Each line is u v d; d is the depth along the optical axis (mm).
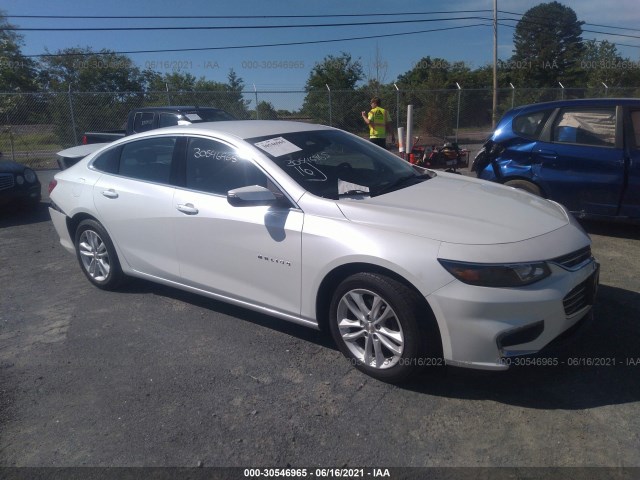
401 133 9672
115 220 4543
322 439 2809
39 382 3453
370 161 4285
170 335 4039
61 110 16062
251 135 4031
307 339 3906
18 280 5387
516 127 6539
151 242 4344
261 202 3453
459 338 2928
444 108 19453
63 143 16203
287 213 3514
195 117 10273
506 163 6539
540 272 2939
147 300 4727
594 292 3361
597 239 6109
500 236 3033
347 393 3209
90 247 4941
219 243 3857
